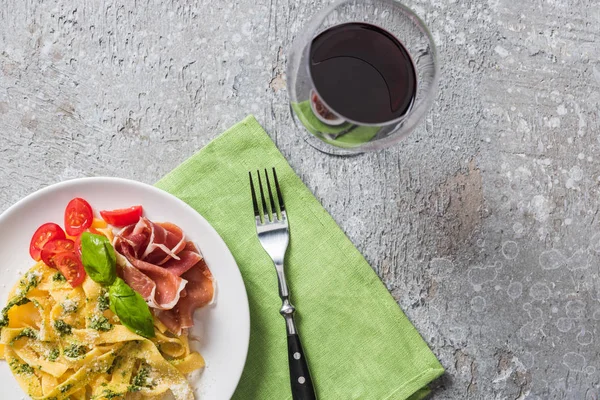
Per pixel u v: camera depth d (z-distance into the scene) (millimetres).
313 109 654
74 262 686
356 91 652
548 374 753
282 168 734
